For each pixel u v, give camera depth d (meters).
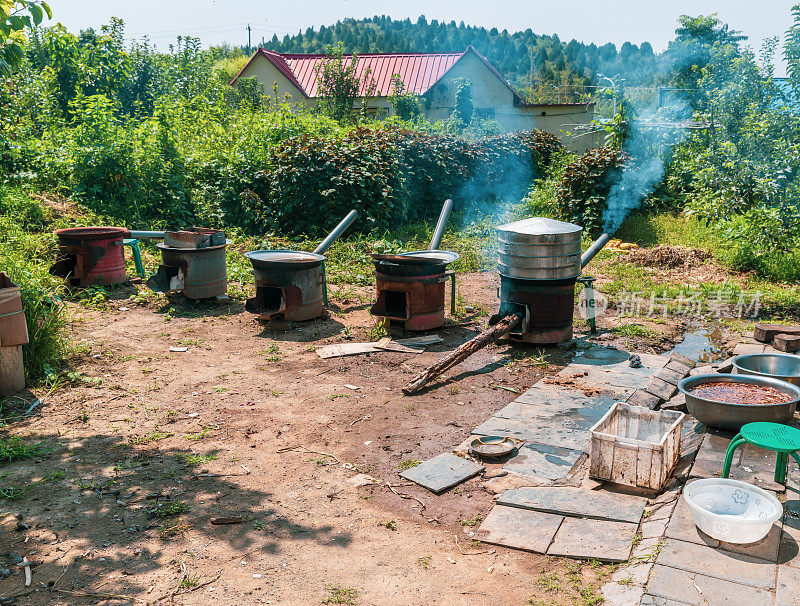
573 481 4.86
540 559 3.97
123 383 6.91
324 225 14.75
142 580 3.74
